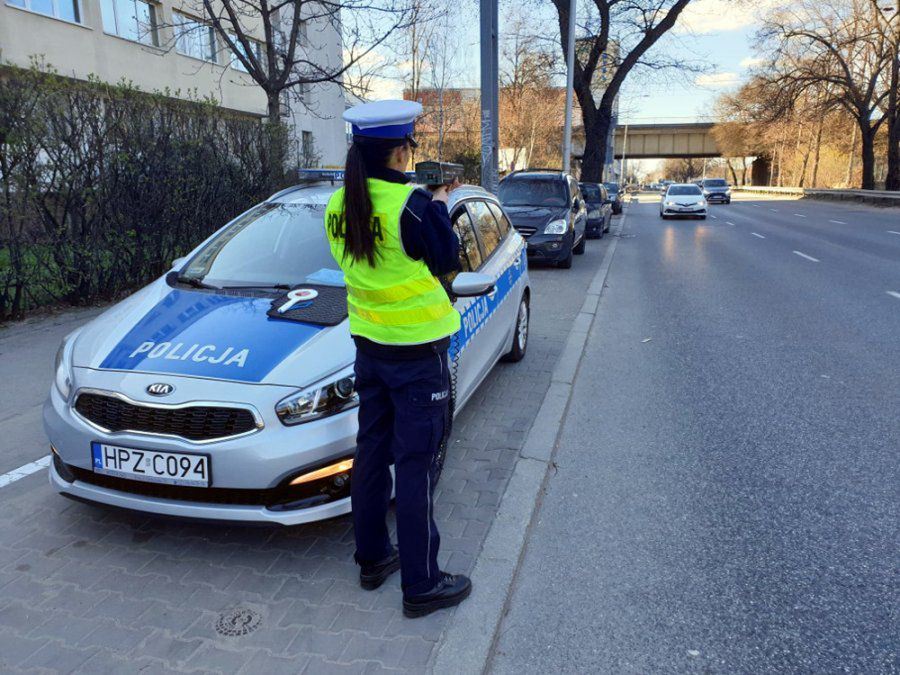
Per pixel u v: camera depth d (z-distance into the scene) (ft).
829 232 62.54
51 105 21.86
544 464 12.93
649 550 10.48
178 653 8.15
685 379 18.60
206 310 11.43
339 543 10.55
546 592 9.52
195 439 9.25
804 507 11.67
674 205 86.33
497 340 16.26
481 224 16.21
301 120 90.02
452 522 11.03
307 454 9.27
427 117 82.64
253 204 32.89
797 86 113.39
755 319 25.81
